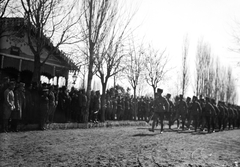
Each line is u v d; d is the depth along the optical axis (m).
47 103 12.12
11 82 10.59
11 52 18.70
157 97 14.32
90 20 15.80
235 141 11.62
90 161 5.99
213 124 17.48
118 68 20.39
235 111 23.14
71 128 13.83
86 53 16.97
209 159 6.98
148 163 6.04
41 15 13.28
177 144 9.57
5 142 8.02
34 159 5.97
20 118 10.95
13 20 13.06
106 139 10.06
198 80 34.50
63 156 6.43
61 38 14.15
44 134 10.51
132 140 10.09
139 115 25.75
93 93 18.41
